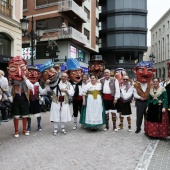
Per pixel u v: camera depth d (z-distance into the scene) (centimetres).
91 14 3139
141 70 775
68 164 509
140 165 501
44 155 566
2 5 1470
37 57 2430
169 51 4569
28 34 1297
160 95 707
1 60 1362
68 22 2580
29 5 2527
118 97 805
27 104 761
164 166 497
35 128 867
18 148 621
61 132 804
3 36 1512
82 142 677
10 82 748
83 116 838
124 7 3803
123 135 761
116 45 3825
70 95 797
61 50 2431
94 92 817
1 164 511
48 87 802
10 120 1009
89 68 1010
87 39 2939
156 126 704
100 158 546
